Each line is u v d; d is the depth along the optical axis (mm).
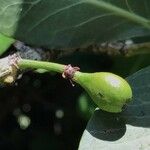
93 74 201
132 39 293
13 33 234
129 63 300
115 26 244
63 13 234
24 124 352
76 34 241
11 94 342
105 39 247
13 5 229
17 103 345
